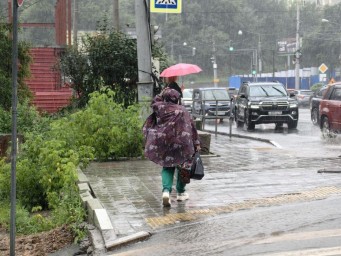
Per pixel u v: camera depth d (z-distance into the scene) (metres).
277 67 172.25
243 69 170.12
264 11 170.25
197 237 11.62
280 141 31.55
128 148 21.81
